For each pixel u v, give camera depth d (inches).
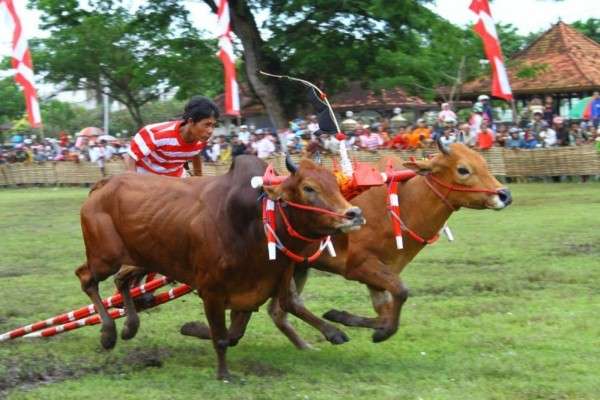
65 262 509.4
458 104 1323.8
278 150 1040.2
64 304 383.9
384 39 1185.4
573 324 312.8
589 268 428.5
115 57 1675.7
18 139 1744.6
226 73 907.4
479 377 251.8
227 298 255.8
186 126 301.4
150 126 302.2
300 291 297.1
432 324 322.3
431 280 409.7
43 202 994.7
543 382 243.9
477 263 456.4
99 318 294.5
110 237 279.1
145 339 313.1
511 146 973.2
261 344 302.8
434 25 1135.6
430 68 1149.7
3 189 1322.6
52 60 1690.5
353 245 282.5
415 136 935.7
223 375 257.1
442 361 271.7
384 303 289.1
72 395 242.1
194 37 1238.3
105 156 1267.2
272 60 1212.5
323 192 239.9
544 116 1078.4
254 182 244.7
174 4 1228.5
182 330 301.7
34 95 927.7
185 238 260.5
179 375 263.4
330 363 274.5
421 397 232.2
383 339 277.6
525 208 701.3
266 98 1200.2
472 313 338.3
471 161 281.9
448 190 283.4
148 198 271.4
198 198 261.9
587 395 231.1
